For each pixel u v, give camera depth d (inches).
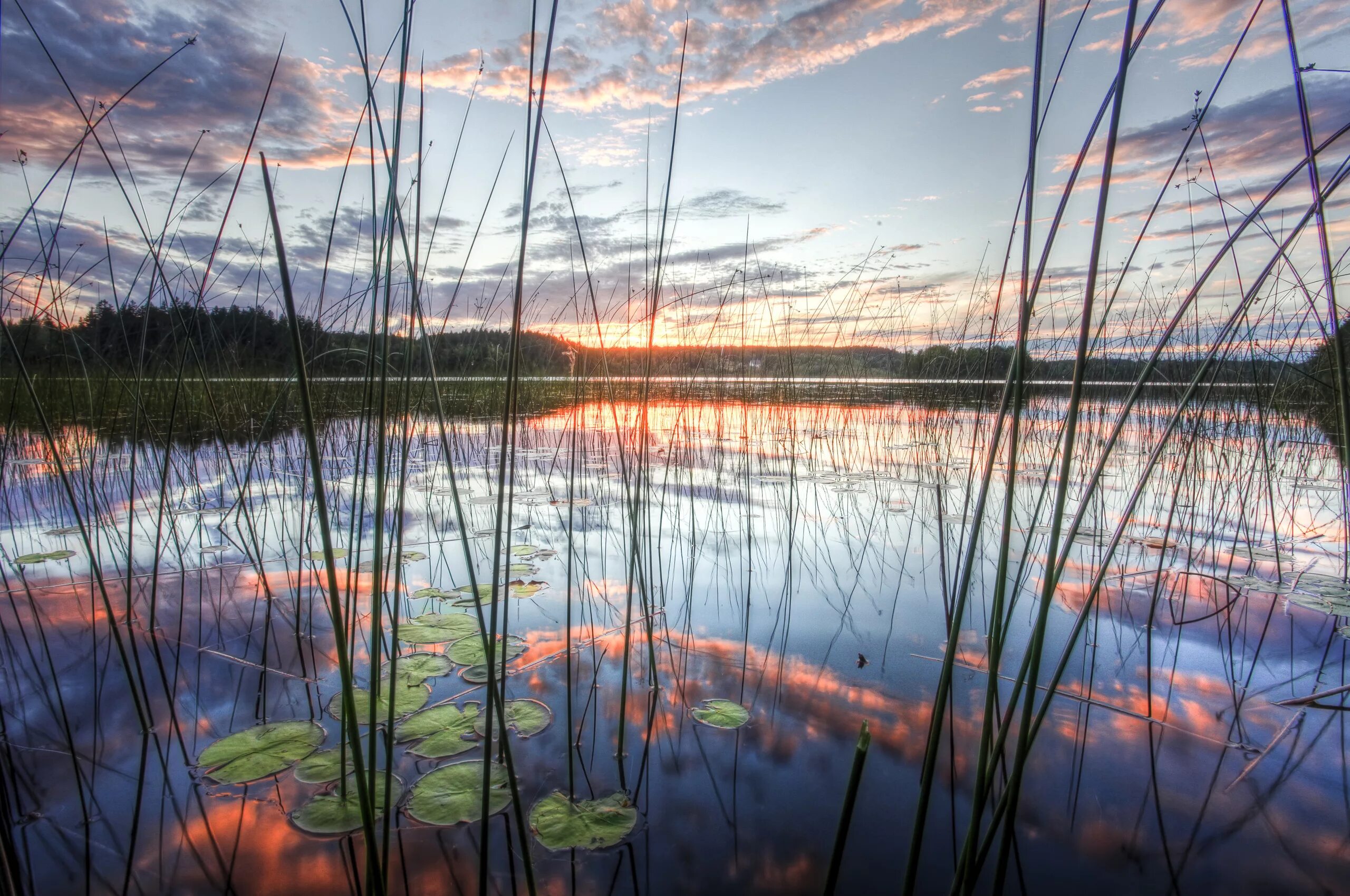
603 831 58.9
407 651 95.0
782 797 63.9
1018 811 61.8
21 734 73.2
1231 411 172.2
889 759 69.6
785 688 84.1
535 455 259.9
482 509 180.7
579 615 108.8
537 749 71.1
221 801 62.4
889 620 105.6
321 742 72.1
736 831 59.2
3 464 141.5
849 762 69.2
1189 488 167.9
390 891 52.3
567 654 63.6
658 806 62.5
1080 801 62.9
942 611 109.1
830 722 76.5
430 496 193.3
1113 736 73.2
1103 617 106.3
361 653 94.0
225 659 91.4
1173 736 72.9
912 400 318.3
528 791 64.4
